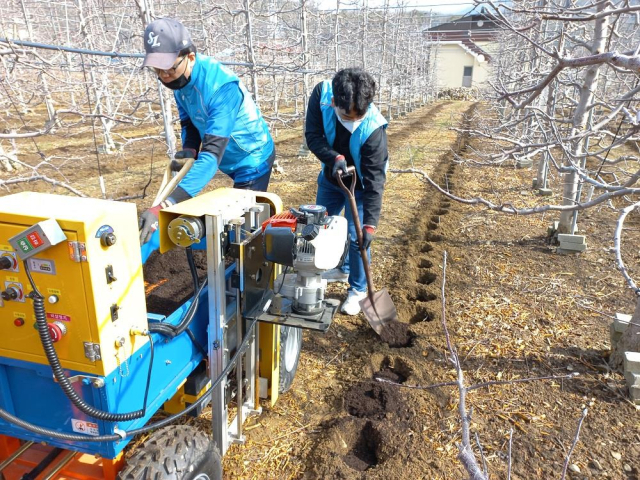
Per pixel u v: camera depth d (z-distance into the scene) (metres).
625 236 6.02
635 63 2.01
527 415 2.98
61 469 1.96
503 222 6.75
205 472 2.01
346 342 3.89
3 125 11.98
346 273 4.56
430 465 2.62
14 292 1.59
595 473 2.57
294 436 2.86
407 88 21.56
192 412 2.49
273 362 2.86
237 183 3.35
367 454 2.88
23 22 10.86
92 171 9.00
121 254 1.65
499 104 10.09
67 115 14.34
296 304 2.41
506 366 3.46
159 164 9.73
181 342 2.12
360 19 16.33
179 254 3.54
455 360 1.64
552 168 9.87
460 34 36.75
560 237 5.52
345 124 3.26
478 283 4.83
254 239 2.33
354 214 2.88
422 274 5.21
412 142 13.55
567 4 5.25
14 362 1.70
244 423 2.93
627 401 3.07
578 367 3.42
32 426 1.51
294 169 9.78
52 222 1.45
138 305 1.77
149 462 1.80
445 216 7.09
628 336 3.23
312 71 10.17
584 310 4.19
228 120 2.67
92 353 1.60
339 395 3.23
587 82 4.79
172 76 2.64
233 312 2.42
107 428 1.70
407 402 3.12
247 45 8.22
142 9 4.85
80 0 8.27
